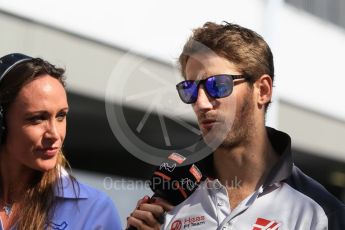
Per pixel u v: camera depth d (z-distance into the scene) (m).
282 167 4.23
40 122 4.29
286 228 4.06
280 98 16.05
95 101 12.46
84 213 4.66
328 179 21.97
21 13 10.70
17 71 4.27
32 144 4.29
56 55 11.22
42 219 4.50
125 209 8.52
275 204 4.17
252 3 14.60
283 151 4.32
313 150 17.86
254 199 4.20
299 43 16.61
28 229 4.46
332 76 17.86
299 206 4.11
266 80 4.35
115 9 11.94
